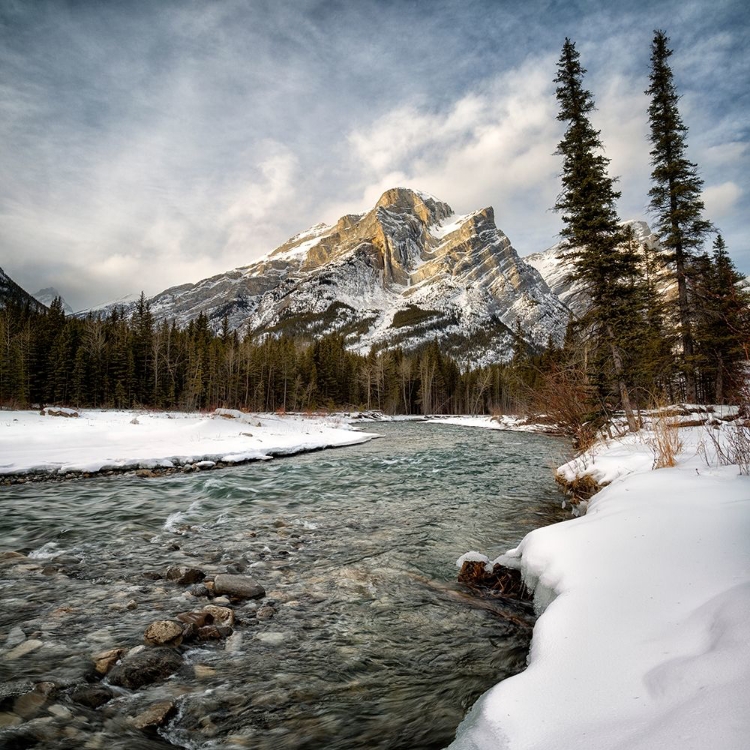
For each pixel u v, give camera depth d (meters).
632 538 4.67
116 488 13.04
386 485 13.92
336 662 4.27
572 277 18.08
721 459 7.75
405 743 3.16
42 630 4.69
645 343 17.55
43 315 77.06
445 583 6.24
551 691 2.74
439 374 108.38
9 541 7.99
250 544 8.01
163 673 3.96
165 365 71.31
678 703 2.22
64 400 58.22
